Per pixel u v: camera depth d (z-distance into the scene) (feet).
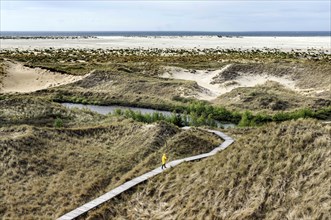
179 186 79.20
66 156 105.09
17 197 85.25
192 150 105.70
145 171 92.02
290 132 76.69
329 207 57.16
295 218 58.54
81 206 78.59
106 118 152.76
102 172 96.63
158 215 72.54
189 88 211.61
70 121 146.20
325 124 77.82
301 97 191.01
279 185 65.62
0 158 99.50
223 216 65.26
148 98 202.90
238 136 122.72
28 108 156.97
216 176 74.79
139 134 119.44
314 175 64.64
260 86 221.87
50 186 90.48
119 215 75.92
